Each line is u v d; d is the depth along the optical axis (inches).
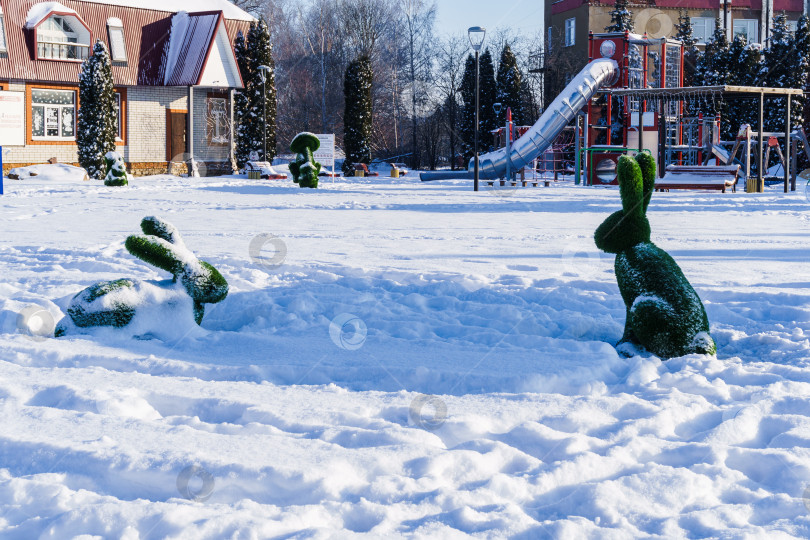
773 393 168.4
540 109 2113.7
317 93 2228.1
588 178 1273.4
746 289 301.3
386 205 784.9
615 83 1307.8
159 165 1525.6
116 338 223.5
